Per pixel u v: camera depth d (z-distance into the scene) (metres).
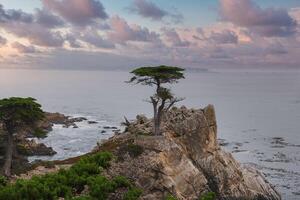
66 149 112.88
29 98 69.75
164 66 62.25
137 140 61.09
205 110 66.81
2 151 75.12
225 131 157.88
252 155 111.00
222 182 63.22
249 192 64.94
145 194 53.50
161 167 56.06
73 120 169.25
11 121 66.88
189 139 64.25
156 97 63.06
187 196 56.62
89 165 49.72
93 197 42.72
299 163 101.62
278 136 147.50
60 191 42.25
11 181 51.91
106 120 179.88
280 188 79.62
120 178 47.12
